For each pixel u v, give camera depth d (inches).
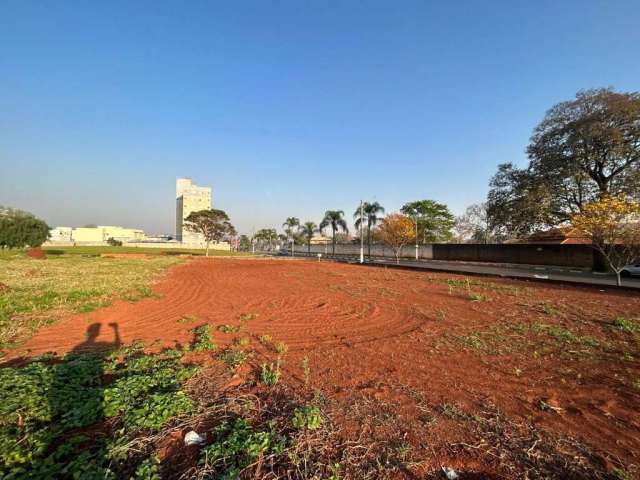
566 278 694.5
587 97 924.6
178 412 128.6
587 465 104.4
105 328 270.8
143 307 356.5
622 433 122.7
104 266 841.5
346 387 159.9
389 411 136.6
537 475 100.0
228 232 1999.3
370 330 269.0
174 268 880.3
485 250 1402.6
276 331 265.3
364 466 102.3
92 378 158.2
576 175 922.1
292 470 99.1
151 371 170.9
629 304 372.8
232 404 139.3
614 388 161.2
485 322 293.7
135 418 120.5
